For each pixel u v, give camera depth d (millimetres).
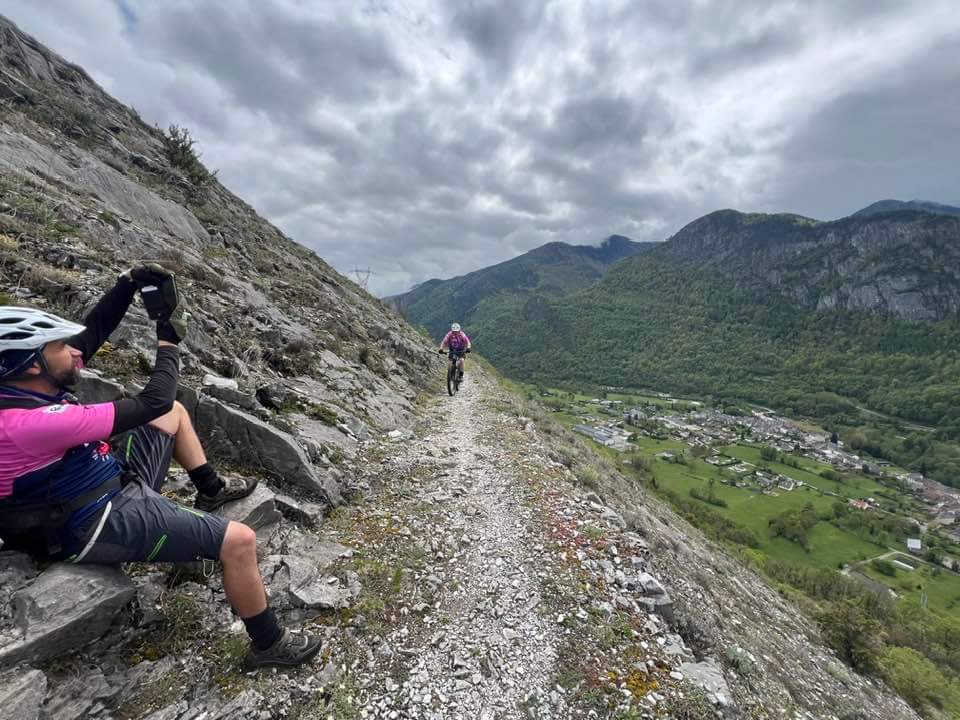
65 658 2527
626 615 4578
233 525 2805
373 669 3393
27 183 8281
